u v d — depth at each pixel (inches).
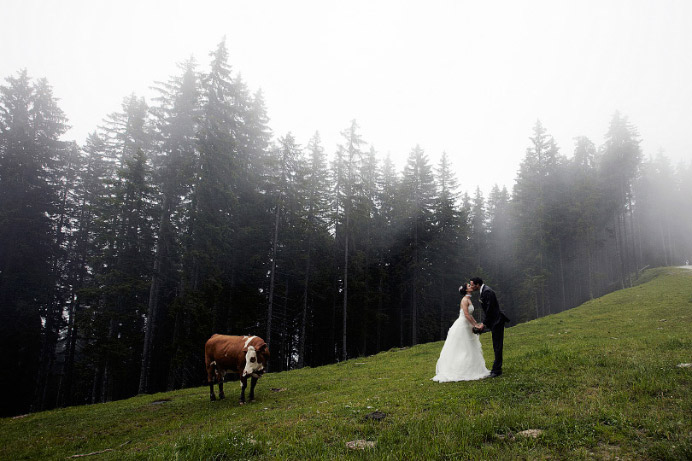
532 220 1441.9
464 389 276.2
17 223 984.3
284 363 1408.7
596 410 194.1
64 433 336.2
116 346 808.9
